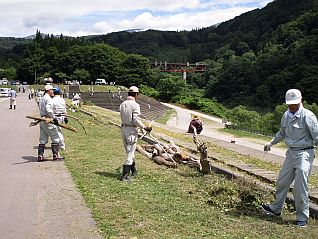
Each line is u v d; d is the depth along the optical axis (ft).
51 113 38.01
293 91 23.22
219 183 29.84
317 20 417.28
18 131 63.82
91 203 24.89
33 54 475.72
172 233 20.13
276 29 475.31
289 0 553.64
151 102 306.55
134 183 30.19
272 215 23.93
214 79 407.03
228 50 520.83
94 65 447.01
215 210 24.41
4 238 19.70
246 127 189.47
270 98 331.36
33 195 26.86
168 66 503.61
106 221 21.75
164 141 56.24
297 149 22.93
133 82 434.30
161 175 33.42
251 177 34.14
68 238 19.62
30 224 21.58
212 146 57.67
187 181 31.58
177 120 221.66
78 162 37.68
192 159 37.83
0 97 207.62
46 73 438.40
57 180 30.86
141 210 23.65
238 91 368.48
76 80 439.22
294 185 22.71
